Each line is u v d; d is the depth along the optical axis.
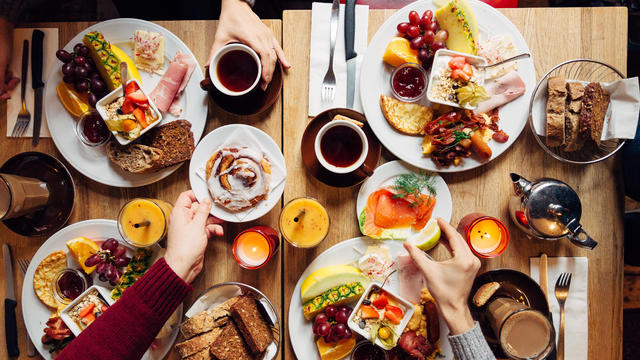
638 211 1.59
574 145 1.32
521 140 1.39
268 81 1.30
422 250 1.32
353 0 1.34
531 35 1.38
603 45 1.37
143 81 1.38
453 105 1.27
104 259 1.30
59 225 1.37
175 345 1.30
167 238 1.27
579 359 1.35
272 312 1.28
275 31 1.39
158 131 1.32
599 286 1.37
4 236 1.38
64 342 1.30
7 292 1.37
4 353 1.36
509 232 1.38
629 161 1.35
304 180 1.38
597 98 1.27
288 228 1.29
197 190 1.31
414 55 1.31
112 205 1.39
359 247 1.34
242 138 1.31
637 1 1.71
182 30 1.38
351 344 1.30
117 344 1.05
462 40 1.29
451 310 1.17
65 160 1.40
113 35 1.36
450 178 1.39
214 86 1.23
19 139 1.39
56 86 1.35
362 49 1.37
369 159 1.34
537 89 1.32
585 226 1.38
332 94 1.36
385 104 1.31
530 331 1.18
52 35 1.37
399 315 1.20
